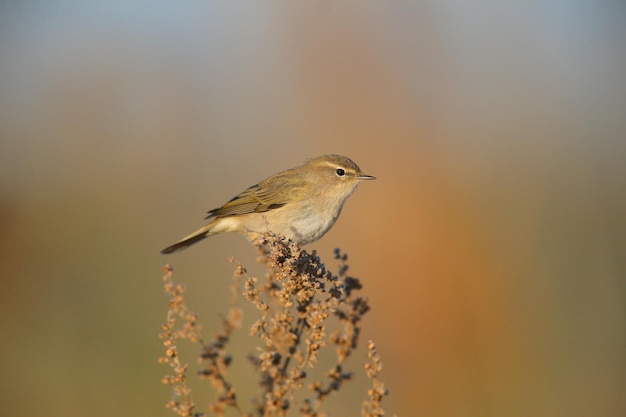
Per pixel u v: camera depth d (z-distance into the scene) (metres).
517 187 16.33
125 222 15.42
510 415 12.52
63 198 15.72
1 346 12.66
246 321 13.16
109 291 13.91
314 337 5.84
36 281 14.05
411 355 13.35
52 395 11.82
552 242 15.16
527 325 13.66
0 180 15.80
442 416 12.72
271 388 5.46
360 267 14.83
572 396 12.57
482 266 14.20
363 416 5.78
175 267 14.70
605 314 13.95
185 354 12.55
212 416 11.29
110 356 12.67
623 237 15.06
